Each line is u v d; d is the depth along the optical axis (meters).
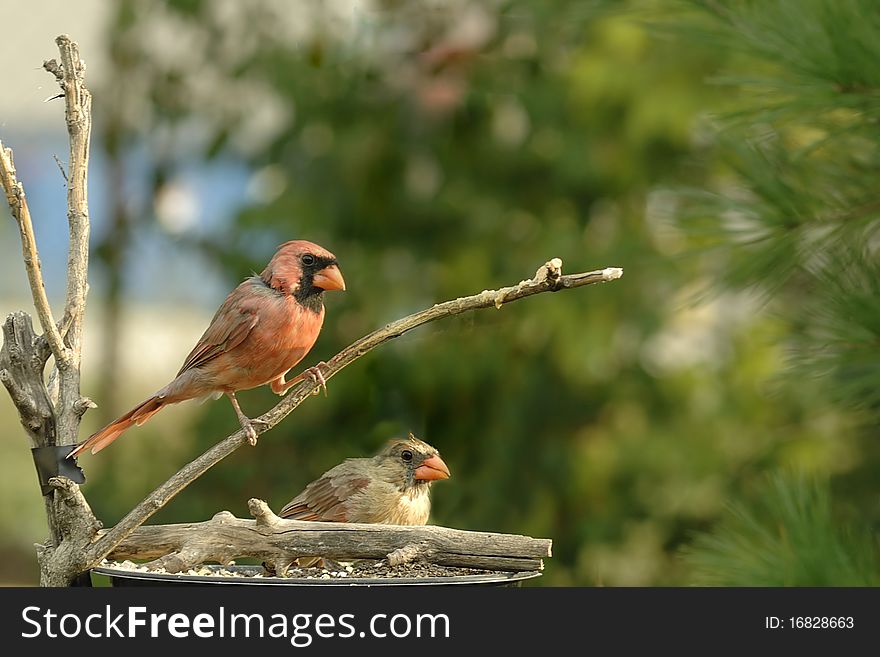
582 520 10.58
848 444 10.34
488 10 10.59
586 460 10.51
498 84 10.47
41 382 5.58
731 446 10.67
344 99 10.63
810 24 5.14
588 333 10.32
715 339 10.84
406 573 5.67
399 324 5.30
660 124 9.79
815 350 5.38
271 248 10.88
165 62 11.66
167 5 11.40
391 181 10.63
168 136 11.81
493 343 10.55
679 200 6.09
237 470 10.43
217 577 5.28
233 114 11.38
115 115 11.97
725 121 5.45
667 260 5.79
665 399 10.70
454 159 10.67
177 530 5.85
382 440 10.59
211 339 5.95
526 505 10.62
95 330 21.17
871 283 5.38
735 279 5.50
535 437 10.65
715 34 5.38
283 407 5.39
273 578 5.28
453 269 10.71
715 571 5.45
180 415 12.41
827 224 5.36
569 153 10.35
